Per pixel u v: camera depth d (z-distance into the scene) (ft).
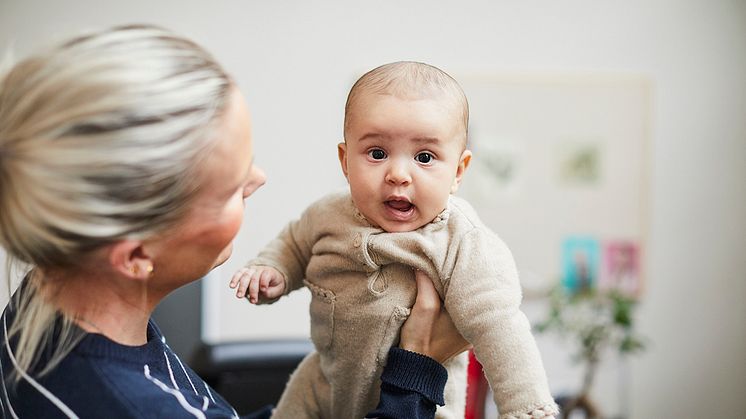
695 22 9.87
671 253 10.11
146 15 8.89
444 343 2.89
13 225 1.98
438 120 2.77
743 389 10.29
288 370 5.92
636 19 9.78
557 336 9.86
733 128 10.02
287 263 3.16
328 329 2.99
